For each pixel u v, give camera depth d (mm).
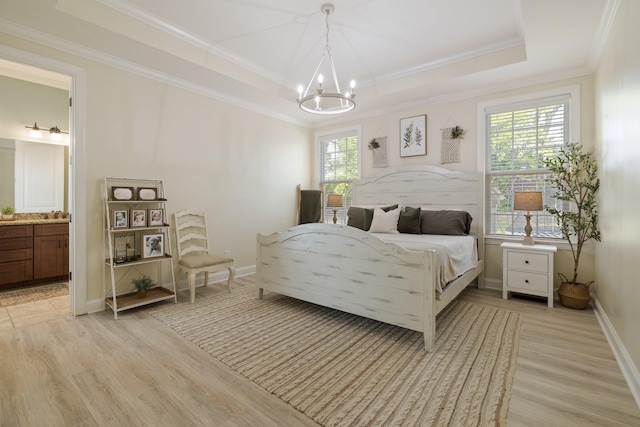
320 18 2879
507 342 2357
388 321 2406
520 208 3348
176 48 3129
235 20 2910
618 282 2217
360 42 3305
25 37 2590
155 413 1578
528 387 1790
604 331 2529
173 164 3676
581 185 3096
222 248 4230
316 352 2225
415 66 3859
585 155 3115
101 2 2578
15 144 4008
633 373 1781
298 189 5391
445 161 4184
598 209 2961
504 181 3873
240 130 4430
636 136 1825
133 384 1822
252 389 1785
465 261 3137
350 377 1904
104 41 2814
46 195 4266
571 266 3377
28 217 4117
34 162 4164
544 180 3596
